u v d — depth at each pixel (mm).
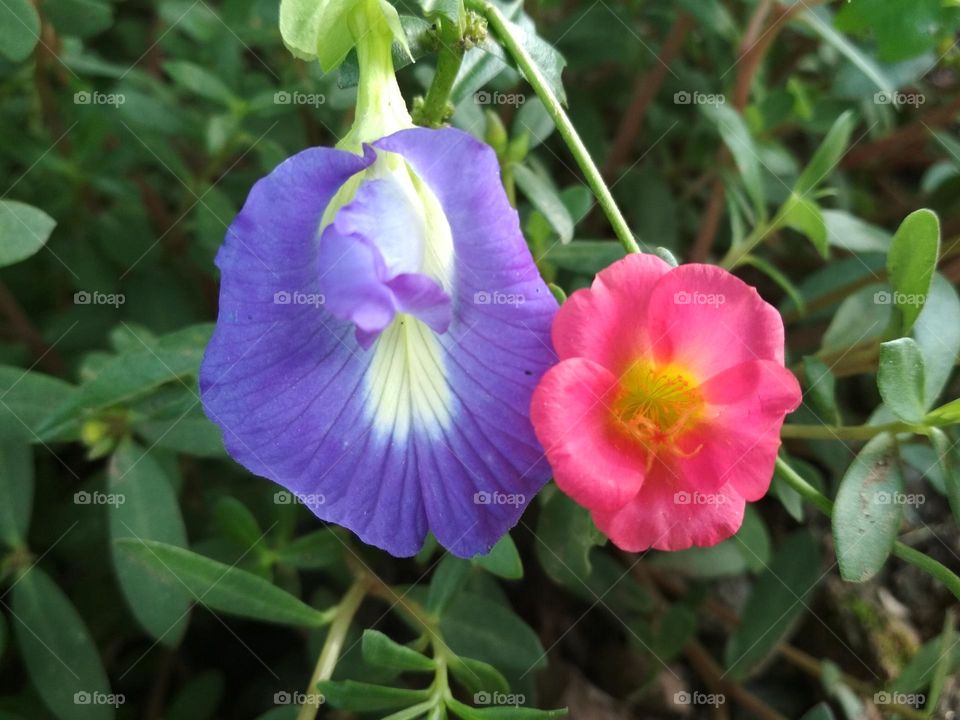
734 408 84
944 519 157
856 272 151
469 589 133
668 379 84
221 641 149
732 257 141
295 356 82
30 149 153
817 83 192
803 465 121
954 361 108
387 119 87
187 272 165
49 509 143
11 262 100
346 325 85
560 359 81
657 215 166
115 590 140
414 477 85
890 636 146
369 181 83
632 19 176
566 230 121
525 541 155
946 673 120
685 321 83
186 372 111
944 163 176
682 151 191
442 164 79
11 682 141
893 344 96
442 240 85
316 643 131
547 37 168
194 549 126
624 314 82
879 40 132
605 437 82
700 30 183
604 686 154
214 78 145
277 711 111
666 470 84
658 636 139
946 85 192
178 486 124
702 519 84
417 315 78
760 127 161
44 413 114
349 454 84
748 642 133
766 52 178
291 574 135
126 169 157
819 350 145
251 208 77
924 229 99
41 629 114
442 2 94
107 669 143
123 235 157
